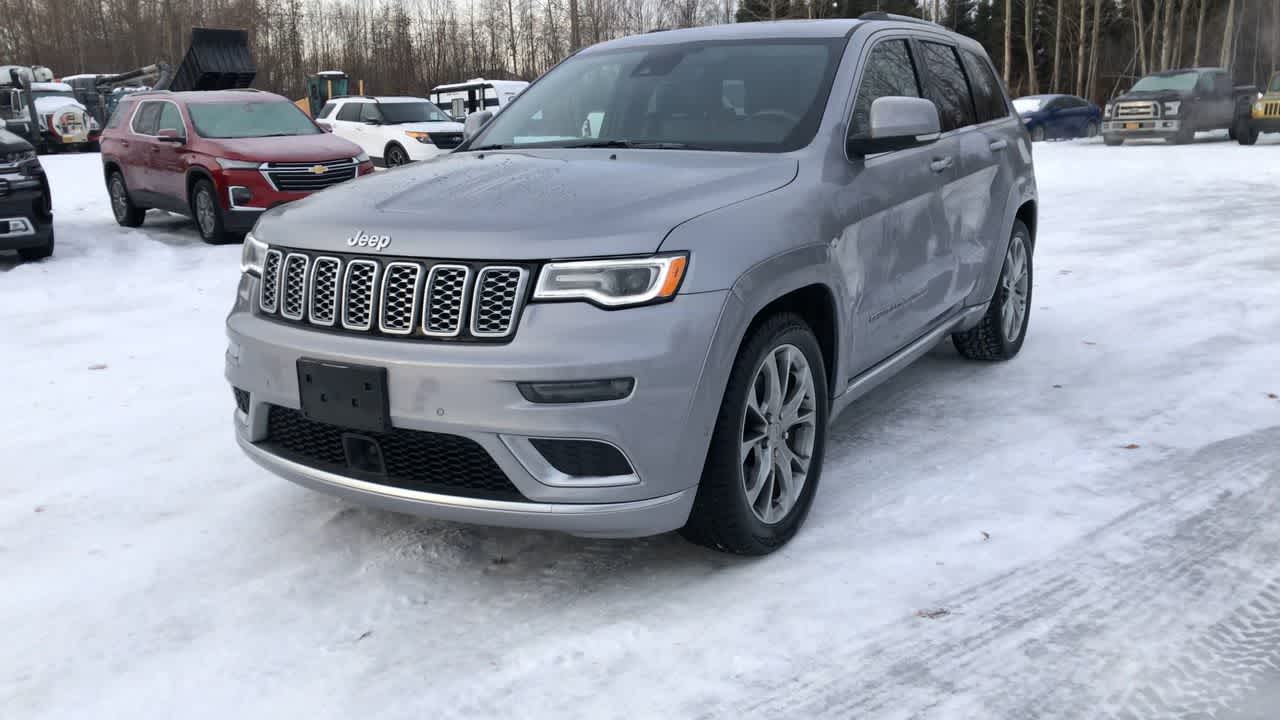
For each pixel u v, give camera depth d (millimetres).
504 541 3260
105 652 2672
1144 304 6582
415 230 2773
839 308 3291
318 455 3004
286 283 3006
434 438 2713
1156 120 22594
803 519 3246
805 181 3225
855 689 2393
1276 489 3502
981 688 2381
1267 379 4812
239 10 55094
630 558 3117
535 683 2461
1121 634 2594
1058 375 5047
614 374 2570
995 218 4801
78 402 4988
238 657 2627
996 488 3594
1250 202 11656
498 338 2629
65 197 15336
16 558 3242
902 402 4668
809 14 44406
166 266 9211
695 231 2736
